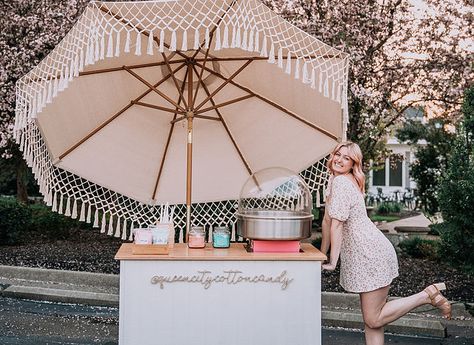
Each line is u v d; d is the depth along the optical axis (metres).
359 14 8.90
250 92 4.66
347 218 3.67
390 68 9.16
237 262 3.33
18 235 10.19
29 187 19.27
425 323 5.64
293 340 3.34
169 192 4.81
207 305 3.31
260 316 3.33
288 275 3.35
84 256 9.20
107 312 6.28
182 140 4.86
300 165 4.62
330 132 4.43
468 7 9.17
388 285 3.71
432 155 11.84
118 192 4.61
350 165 3.80
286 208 4.02
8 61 9.32
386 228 14.53
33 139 4.12
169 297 3.30
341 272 3.84
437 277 7.76
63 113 4.27
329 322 5.86
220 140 4.89
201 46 4.15
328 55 3.77
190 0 3.42
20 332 5.34
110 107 4.55
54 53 3.66
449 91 9.24
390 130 11.64
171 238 3.56
